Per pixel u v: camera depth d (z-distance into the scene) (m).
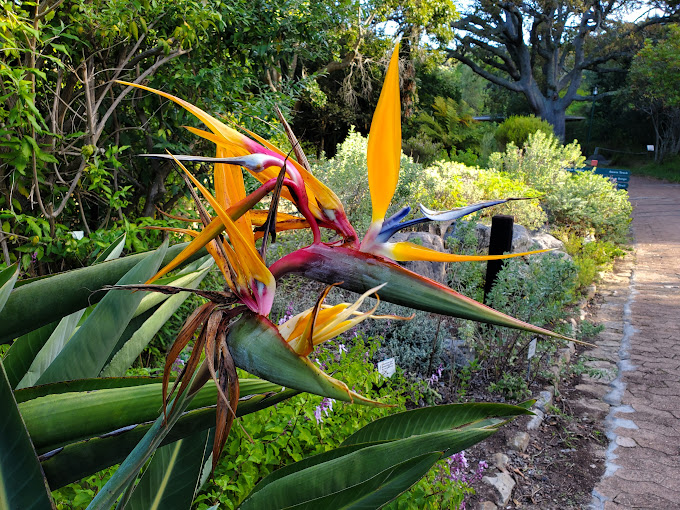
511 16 31.45
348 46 15.75
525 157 11.36
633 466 3.32
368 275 0.65
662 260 9.00
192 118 3.76
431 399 3.60
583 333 4.58
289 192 0.66
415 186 6.95
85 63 3.23
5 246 2.85
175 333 3.58
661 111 32.44
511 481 3.06
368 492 0.90
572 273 4.36
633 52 31.38
